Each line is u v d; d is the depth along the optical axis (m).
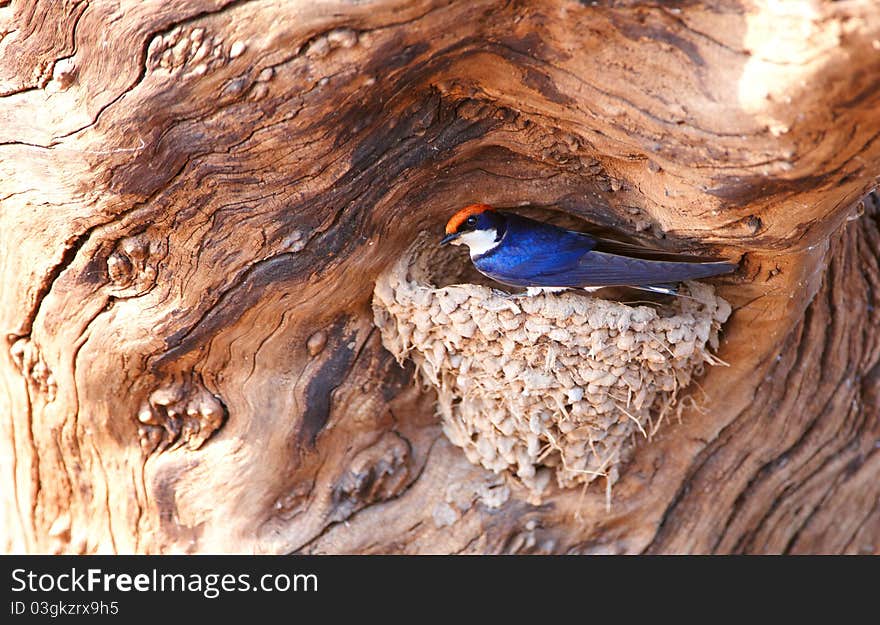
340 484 5.09
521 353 4.63
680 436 5.18
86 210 4.14
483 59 3.77
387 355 4.95
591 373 4.60
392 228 4.55
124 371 4.68
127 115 3.85
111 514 5.09
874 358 5.26
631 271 4.15
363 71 3.70
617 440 5.03
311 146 3.96
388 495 5.18
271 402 4.86
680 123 3.50
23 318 4.63
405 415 5.17
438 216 4.64
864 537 5.57
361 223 4.39
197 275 4.34
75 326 4.57
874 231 5.20
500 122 4.15
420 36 3.62
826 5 2.97
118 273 4.35
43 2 3.74
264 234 4.25
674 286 4.47
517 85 3.84
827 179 3.45
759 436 5.21
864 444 5.35
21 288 4.51
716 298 4.55
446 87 3.96
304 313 4.64
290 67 3.69
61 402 4.87
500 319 4.54
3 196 4.23
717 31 3.25
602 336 4.47
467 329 4.61
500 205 4.64
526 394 4.72
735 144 3.41
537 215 4.78
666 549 5.27
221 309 4.47
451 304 4.57
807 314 5.07
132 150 3.93
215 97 3.78
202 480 4.93
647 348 4.50
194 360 4.67
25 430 5.04
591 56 3.54
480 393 4.90
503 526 5.20
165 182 4.04
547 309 4.47
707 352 4.72
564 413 4.74
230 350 4.68
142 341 4.55
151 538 5.02
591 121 3.81
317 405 4.94
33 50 3.85
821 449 5.32
